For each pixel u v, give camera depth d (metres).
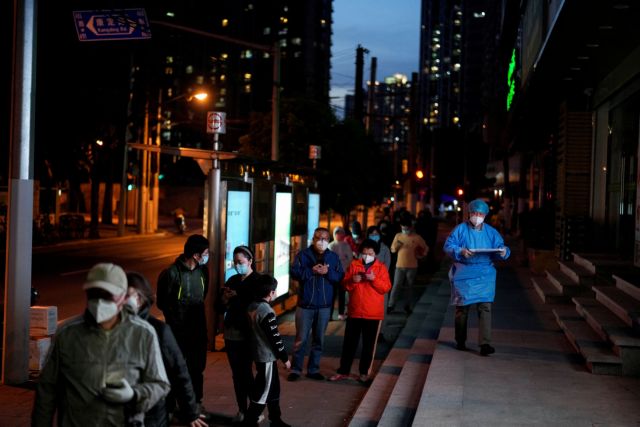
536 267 20.31
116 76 38.03
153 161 49.47
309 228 18.33
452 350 9.57
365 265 9.31
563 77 17.59
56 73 35.38
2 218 30.27
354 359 10.94
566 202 19.67
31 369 9.20
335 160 35.72
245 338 7.33
